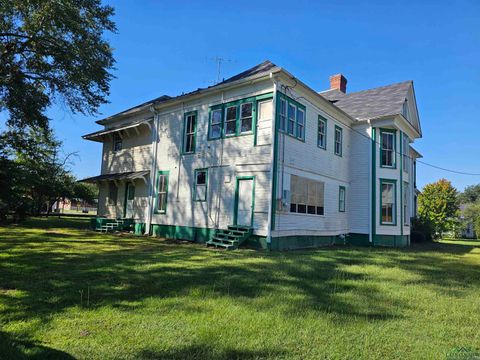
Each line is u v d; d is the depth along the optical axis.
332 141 18.38
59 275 7.38
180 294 6.15
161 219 17.95
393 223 19.62
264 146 14.12
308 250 13.89
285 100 14.58
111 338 4.17
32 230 18.09
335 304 5.79
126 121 21.88
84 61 18.34
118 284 6.76
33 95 19.16
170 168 17.97
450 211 40.62
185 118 17.66
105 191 22.44
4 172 22.23
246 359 3.72
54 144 30.53
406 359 3.82
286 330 4.52
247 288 6.69
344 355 3.86
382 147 20.03
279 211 13.95
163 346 3.97
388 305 5.89
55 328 4.47
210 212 15.67
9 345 3.90
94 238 15.47
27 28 17.42
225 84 15.47
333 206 18.23
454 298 6.50
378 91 23.34
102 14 18.98
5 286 6.48
